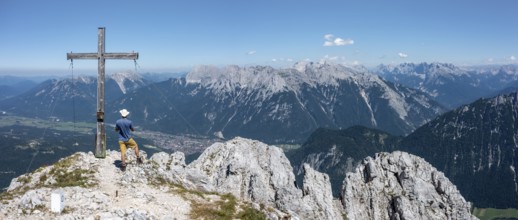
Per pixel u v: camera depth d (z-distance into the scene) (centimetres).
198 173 5291
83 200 3503
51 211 3244
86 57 4422
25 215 3159
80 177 4138
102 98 4562
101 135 4672
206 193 4469
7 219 3061
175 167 5244
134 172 4481
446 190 9262
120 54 4394
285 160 8338
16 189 4012
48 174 4203
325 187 8262
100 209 3412
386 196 9231
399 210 8750
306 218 6919
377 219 8719
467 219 8825
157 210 3628
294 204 6944
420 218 8681
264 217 4125
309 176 8331
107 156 4834
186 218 3628
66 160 4544
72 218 3170
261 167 7925
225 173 7475
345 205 8775
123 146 4525
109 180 4191
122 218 3312
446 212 8931
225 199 4309
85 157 4659
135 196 3847
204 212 3828
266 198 6981
